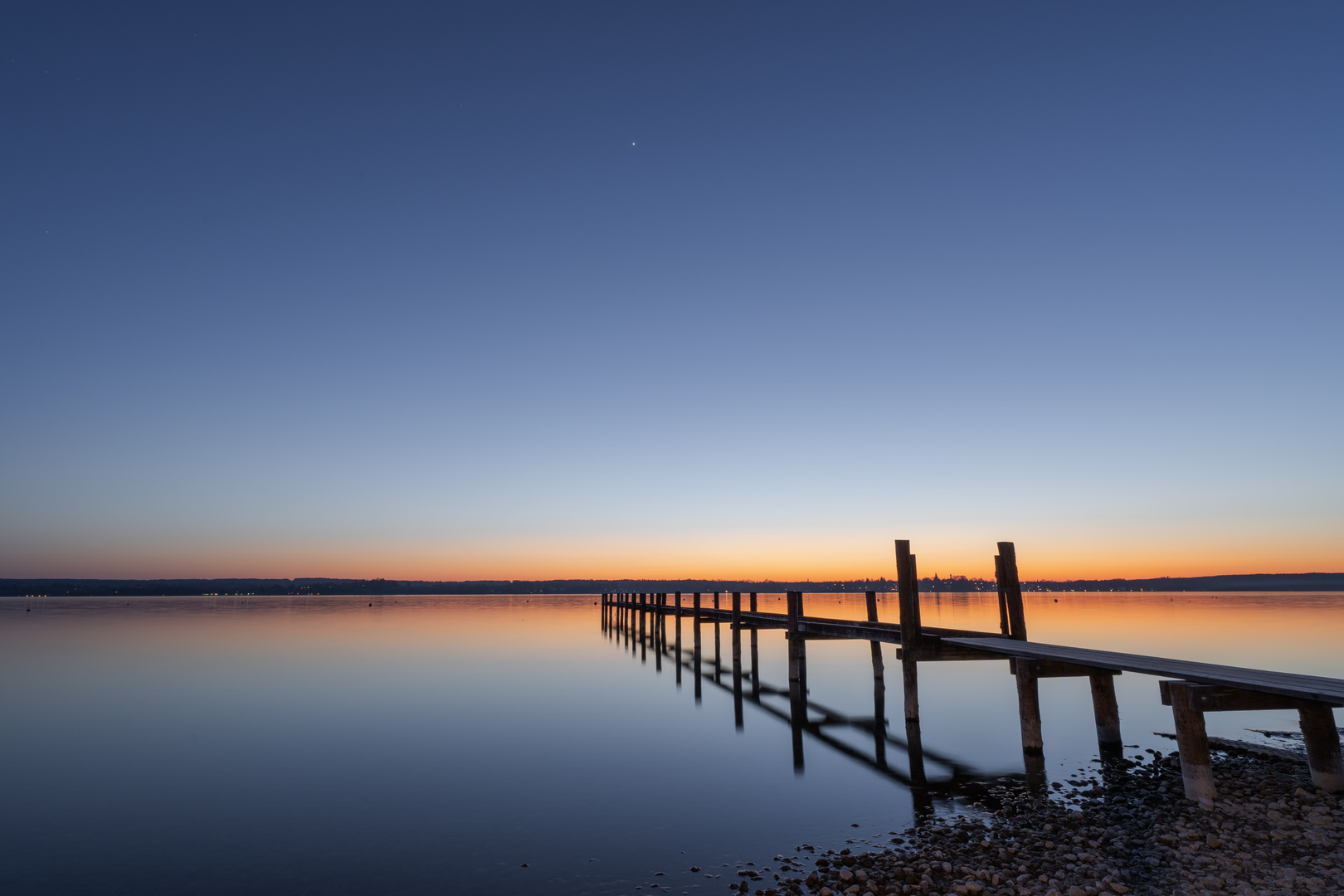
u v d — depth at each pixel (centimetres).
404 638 4456
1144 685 2380
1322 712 980
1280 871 755
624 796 1198
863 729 1744
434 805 1152
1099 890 754
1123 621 5369
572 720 1853
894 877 827
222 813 1116
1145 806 1020
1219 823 903
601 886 836
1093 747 1488
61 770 1372
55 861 929
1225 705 982
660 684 2502
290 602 13938
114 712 1958
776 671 2955
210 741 1609
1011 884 786
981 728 1738
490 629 5406
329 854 949
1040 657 1271
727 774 1330
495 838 1003
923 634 1633
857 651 3912
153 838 1010
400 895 819
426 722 1823
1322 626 4562
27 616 7144
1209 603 10125
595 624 6138
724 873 870
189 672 2780
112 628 5303
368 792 1222
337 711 1967
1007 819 1034
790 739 1628
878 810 1106
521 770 1366
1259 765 1214
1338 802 926
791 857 919
